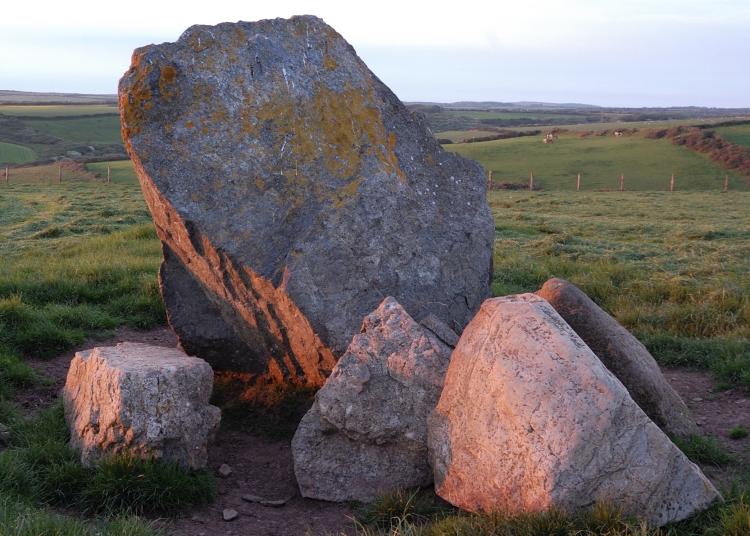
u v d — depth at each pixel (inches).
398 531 148.4
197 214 210.4
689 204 1086.4
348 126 233.8
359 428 183.0
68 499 171.9
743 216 893.2
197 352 248.7
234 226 211.0
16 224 768.9
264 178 217.5
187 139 216.8
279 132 224.8
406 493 174.6
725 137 2287.2
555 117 6968.5
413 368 183.0
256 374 245.0
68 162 2314.2
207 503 178.4
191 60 225.1
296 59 239.8
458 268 229.8
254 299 215.2
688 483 150.7
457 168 253.0
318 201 216.4
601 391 146.5
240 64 230.2
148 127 216.2
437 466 170.2
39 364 274.4
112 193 1175.6
